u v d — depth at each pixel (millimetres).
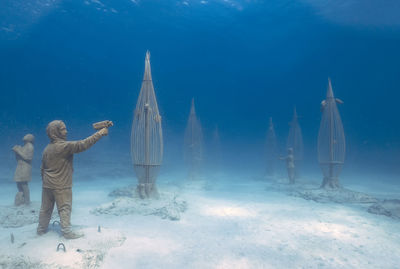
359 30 37656
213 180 16906
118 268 4480
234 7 35812
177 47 51812
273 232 6691
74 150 5008
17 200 8156
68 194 5109
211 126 63406
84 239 5105
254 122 64438
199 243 5844
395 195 12273
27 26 39688
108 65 60812
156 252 5234
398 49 41031
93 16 37844
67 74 62938
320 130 11609
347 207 9484
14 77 60469
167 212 7953
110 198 10758
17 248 4574
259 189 13805
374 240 6129
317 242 5988
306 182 14914
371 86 47750
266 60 56438
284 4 32719
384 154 36250
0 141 35688
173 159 29812
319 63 51938
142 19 39406
